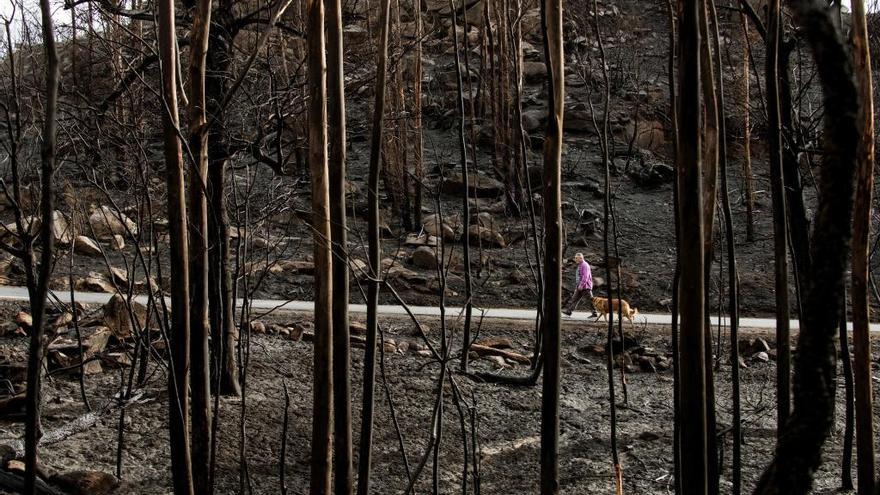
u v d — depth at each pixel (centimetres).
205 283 567
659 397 1281
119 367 1138
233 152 934
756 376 1384
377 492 878
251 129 1019
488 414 1142
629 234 2514
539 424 1123
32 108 811
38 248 1827
